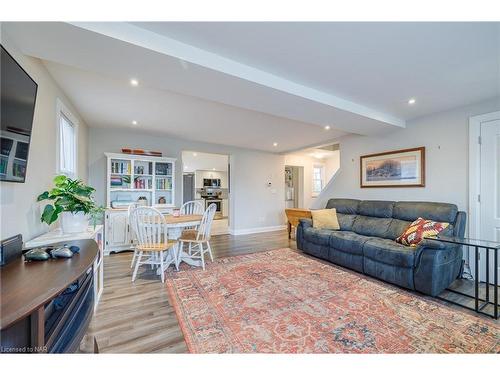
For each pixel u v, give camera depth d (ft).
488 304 7.26
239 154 19.83
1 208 4.22
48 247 4.29
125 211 13.34
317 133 14.90
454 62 6.44
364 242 9.79
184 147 16.90
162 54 5.31
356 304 7.18
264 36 5.34
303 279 9.19
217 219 29.04
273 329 5.87
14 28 4.31
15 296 2.42
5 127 3.97
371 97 8.99
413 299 7.57
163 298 7.59
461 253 9.32
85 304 3.89
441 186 10.59
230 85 6.98
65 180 5.97
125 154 13.74
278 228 21.95
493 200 9.11
